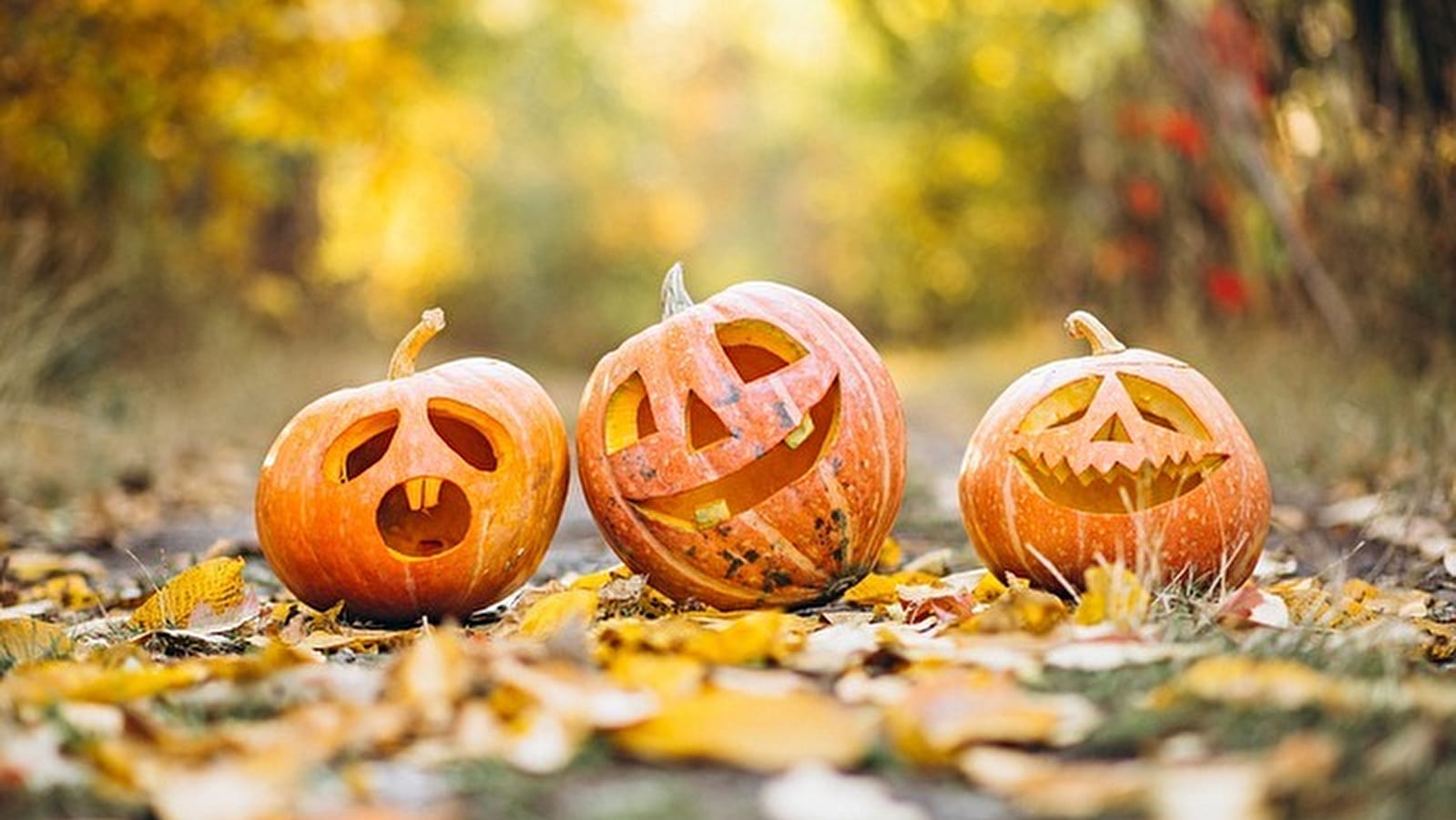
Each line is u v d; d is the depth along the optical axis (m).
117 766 0.88
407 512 1.53
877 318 10.94
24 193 3.44
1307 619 1.34
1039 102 5.72
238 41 3.65
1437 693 0.97
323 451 1.47
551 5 8.48
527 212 10.20
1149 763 0.89
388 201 5.79
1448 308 2.74
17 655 1.25
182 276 3.93
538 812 0.84
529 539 1.50
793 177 13.80
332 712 0.97
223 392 3.73
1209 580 1.48
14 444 2.56
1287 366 2.98
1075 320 1.58
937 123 6.74
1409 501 1.98
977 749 0.91
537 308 10.37
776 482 1.52
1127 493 1.51
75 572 1.96
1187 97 3.45
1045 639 1.15
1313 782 0.83
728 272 13.92
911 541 2.11
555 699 0.97
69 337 2.96
